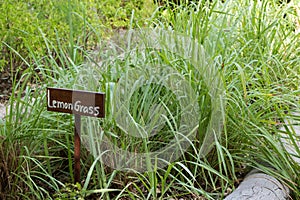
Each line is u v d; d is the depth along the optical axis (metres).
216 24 2.79
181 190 2.18
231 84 2.31
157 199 2.07
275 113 2.52
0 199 2.01
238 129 2.22
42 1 4.11
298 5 3.49
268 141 2.24
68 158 2.15
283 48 3.11
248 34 2.88
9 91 3.67
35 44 3.63
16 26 3.77
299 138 2.24
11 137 2.08
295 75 2.82
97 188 2.14
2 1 3.86
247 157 2.28
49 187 2.20
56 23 3.97
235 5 3.14
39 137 2.19
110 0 4.29
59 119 2.29
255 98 2.65
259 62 2.71
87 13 4.14
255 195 1.99
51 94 1.99
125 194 2.05
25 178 2.12
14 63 4.01
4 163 2.02
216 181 2.27
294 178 2.19
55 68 2.46
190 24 2.62
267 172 2.14
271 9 3.37
